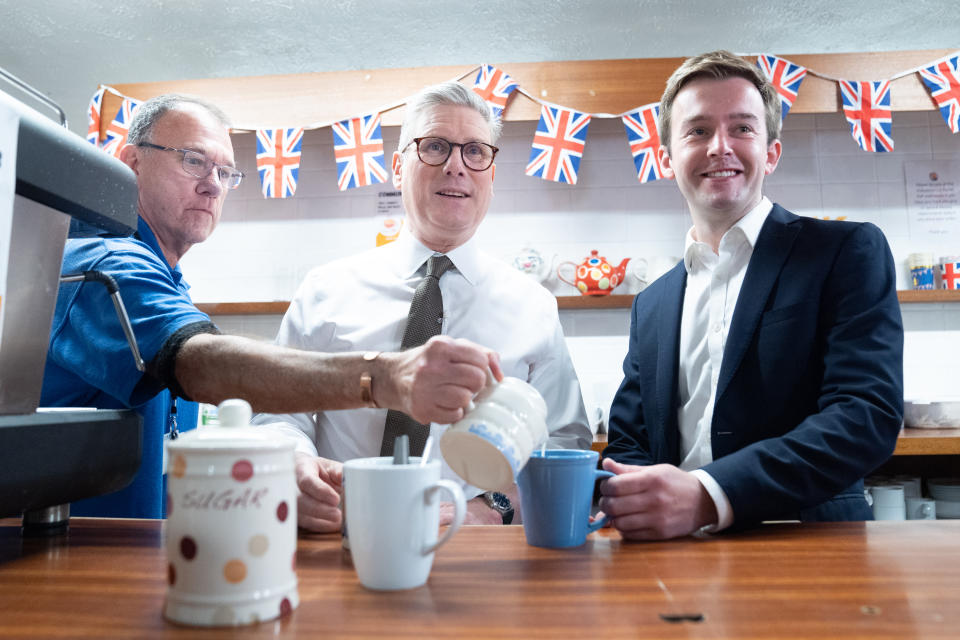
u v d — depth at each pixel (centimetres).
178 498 55
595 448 226
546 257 296
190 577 54
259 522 55
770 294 132
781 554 79
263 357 87
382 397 81
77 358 102
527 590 65
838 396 112
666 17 268
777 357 128
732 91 143
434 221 156
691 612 58
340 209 312
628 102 274
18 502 72
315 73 282
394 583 64
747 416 130
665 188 303
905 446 225
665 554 80
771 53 288
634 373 154
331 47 285
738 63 145
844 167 300
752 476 94
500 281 166
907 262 293
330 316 161
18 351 76
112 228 86
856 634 52
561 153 272
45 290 78
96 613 57
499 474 77
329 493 94
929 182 297
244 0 258
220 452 55
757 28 274
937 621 55
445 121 155
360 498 65
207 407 221
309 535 92
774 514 94
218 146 159
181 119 155
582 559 77
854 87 268
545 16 268
